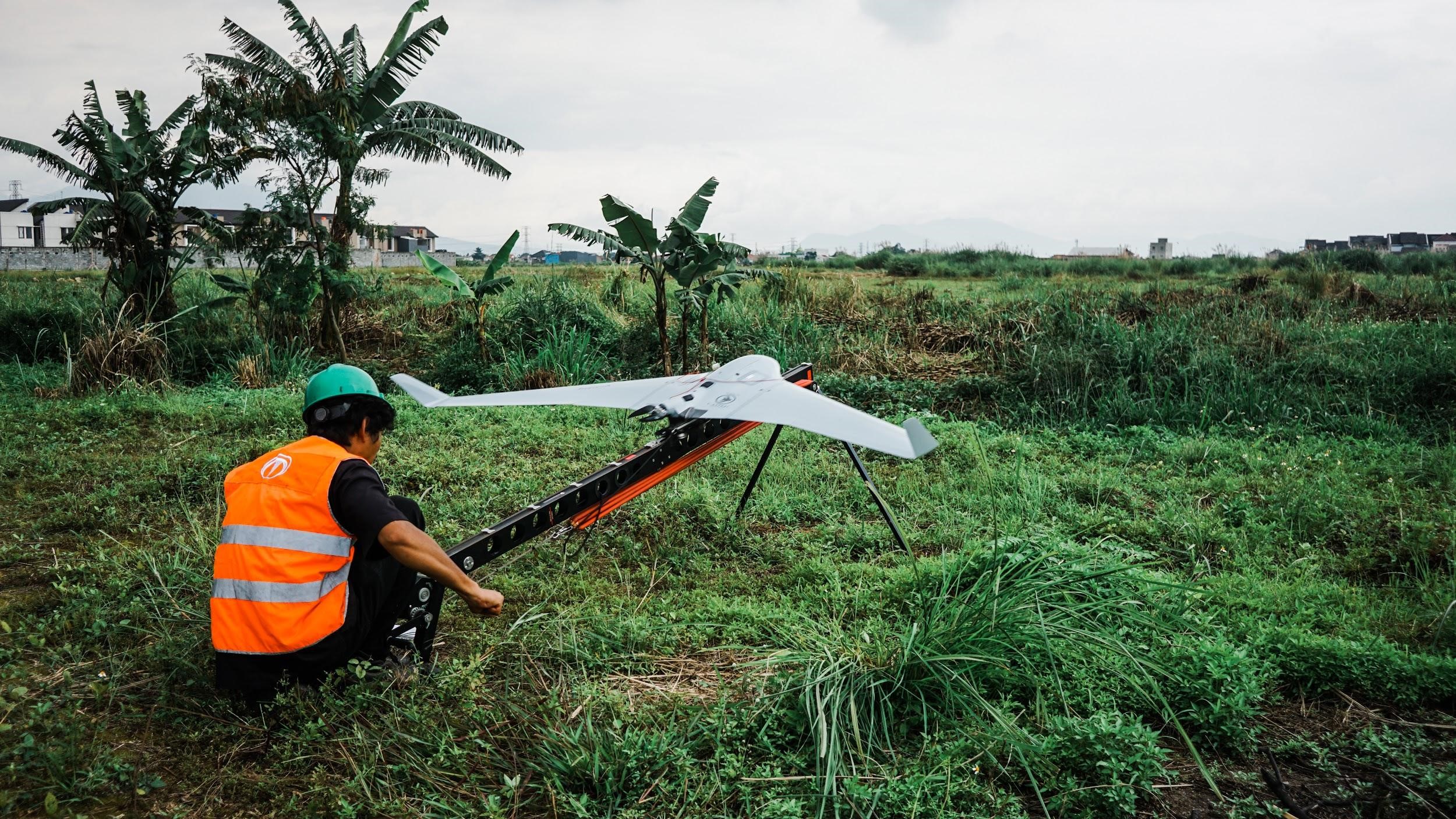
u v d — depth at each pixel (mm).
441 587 3355
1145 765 2773
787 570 4695
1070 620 3598
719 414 3354
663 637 3742
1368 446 6855
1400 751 2967
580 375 10195
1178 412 8078
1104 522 5207
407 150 13219
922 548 5008
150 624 3793
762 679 3381
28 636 3518
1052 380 8742
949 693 3096
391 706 3010
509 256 10773
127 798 2729
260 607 2936
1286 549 4898
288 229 11633
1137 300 12648
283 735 2932
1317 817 2688
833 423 3082
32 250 29078
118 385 9484
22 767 2752
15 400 8992
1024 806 2725
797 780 2771
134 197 11219
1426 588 4152
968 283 23000
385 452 6719
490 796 2600
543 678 3414
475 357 10961
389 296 14859
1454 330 10070
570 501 3527
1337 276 17656
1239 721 3037
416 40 12500
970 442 7074
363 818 2637
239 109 11484
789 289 13367
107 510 5266
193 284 14836
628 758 2773
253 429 7691
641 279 10922
